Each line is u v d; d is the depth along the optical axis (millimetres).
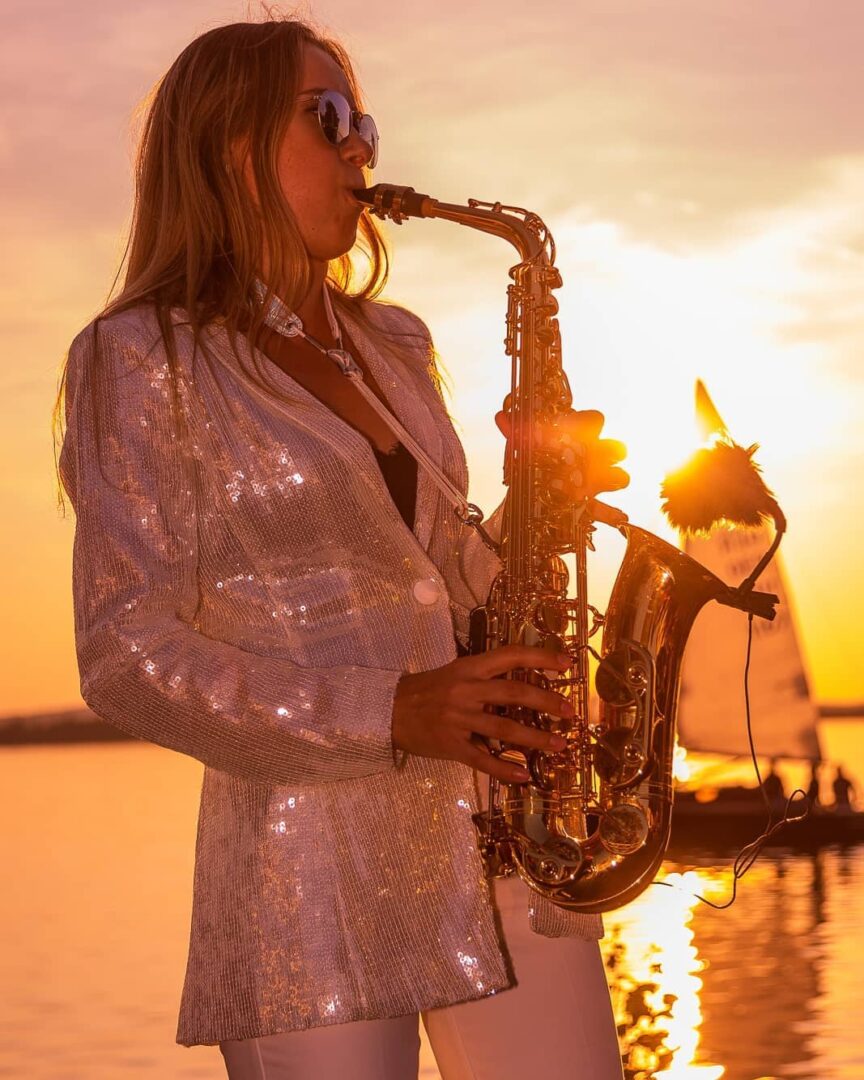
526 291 2471
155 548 2010
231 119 2201
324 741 1939
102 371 2062
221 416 2072
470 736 1963
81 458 2047
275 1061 2014
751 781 21969
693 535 2355
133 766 87062
